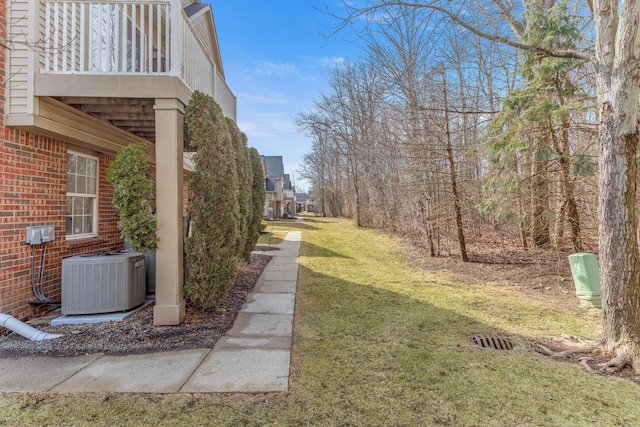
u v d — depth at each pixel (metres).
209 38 10.45
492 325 4.45
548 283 6.68
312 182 48.81
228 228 4.73
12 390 2.77
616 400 2.67
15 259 4.20
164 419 2.41
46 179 4.69
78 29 4.97
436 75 9.92
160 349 3.61
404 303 5.50
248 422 2.39
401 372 3.13
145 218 4.18
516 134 6.15
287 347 3.70
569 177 7.14
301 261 9.54
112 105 4.64
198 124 4.52
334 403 2.62
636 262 3.36
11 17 4.05
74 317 4.38
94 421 2.38
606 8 3.48
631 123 3.33
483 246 11.23
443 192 9.53
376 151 18.00
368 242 14.30
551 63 5.58
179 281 4.36
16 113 4.05
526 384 2.92
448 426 2.36
